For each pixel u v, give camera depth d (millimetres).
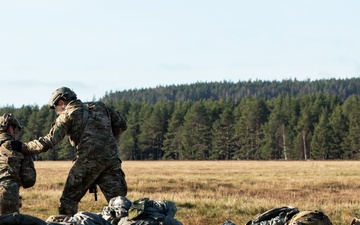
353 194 24641
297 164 78750
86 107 10547
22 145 10156
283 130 141125
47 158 133625
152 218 8703
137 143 151125
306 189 27328
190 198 19547
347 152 134625
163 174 44094
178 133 147750
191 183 30484
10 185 9961
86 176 10453
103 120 10578
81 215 8422
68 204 10516
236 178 37188
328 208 16578
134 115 154250
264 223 9430
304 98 160875
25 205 16891
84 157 10445
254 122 143250
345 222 13641
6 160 9992
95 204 17250
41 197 19391
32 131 144500
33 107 159125
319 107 149250
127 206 9047
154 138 150875
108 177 10609
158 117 151500
